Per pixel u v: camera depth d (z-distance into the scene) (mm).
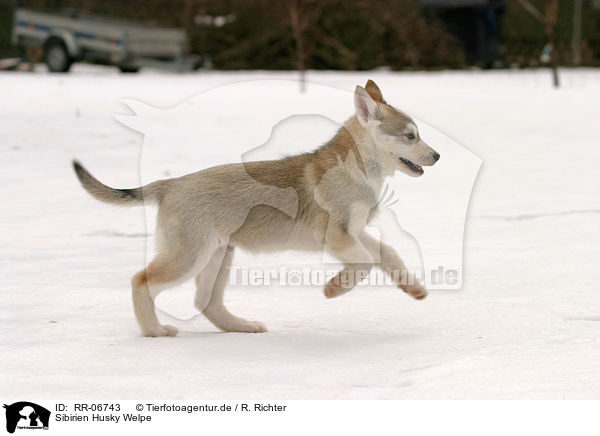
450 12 36094
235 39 34844
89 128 16422
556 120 18516
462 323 5957
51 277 7316
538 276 7203
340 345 5559
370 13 35000
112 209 10328
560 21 38781
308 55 33969
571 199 10797
